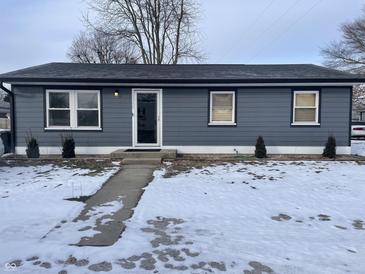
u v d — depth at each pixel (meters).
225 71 13.50
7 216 5.37
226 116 12.59
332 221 5.25
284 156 12.10
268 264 3.79
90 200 6.35
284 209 5.83
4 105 35.75
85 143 12.45
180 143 12.59
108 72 12.97
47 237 4.50
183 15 27.64
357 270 3.67
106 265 3.72
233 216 5.46
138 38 27.58
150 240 4.41
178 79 11.88
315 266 3.75
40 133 12.27
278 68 14.27
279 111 12.41
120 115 12.48
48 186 7.39
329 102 12.32
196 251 4.10
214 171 9.23
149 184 7.66
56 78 11.65
